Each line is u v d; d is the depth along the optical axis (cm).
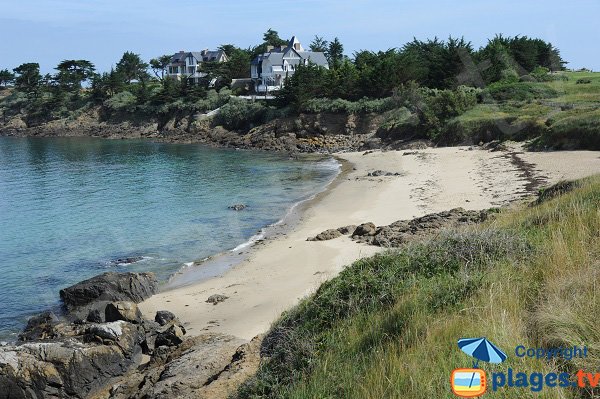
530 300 775
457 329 716
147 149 7794
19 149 8206
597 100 4672
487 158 4559
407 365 660
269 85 10138
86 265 2573
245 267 2391
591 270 798
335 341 874
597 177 2073
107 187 4691
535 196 2911
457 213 2620
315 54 10900
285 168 5541
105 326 1565
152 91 11038
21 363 1398
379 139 6744
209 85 10831
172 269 2473
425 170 4519
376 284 1010
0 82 14150
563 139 4353
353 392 671
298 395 727
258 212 3516
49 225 3366
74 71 12406
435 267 1022
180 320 1847
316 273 2155
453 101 5916
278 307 1825
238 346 1290
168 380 1163
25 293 2242
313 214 3341
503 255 995
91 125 10831
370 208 3325
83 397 1435
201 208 3697
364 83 7856
